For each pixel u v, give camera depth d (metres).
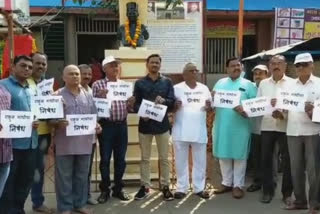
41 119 5.68
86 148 5.88
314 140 5.91
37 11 12.34
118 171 6.66
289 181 6.42
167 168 6.73
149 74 6.60
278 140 6.47
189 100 6.67
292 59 8.30
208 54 13.75
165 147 6.69
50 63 13.23
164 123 6.62
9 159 4.97
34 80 5.86
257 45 13.90
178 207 6.41
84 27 13.23
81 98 5.85
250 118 6.86
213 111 7.22
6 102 4.99
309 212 6.06
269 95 6.50
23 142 5.47
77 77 5.81
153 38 9.19
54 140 5.84
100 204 6.50
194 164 6.86
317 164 5.96
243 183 6.90
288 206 6.29
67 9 12.47
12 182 5.52
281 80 6.47
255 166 7.16
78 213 6.06
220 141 6.86
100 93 6.36
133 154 7.73
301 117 5.94
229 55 13.83
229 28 13.73
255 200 6.71
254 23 13.87
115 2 10.38
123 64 7.81
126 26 8.05
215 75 13.80
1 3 6.50
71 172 5.89
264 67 7.38
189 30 9.20
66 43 13.12
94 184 7.31
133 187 7.41
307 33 12.45
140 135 6.69
